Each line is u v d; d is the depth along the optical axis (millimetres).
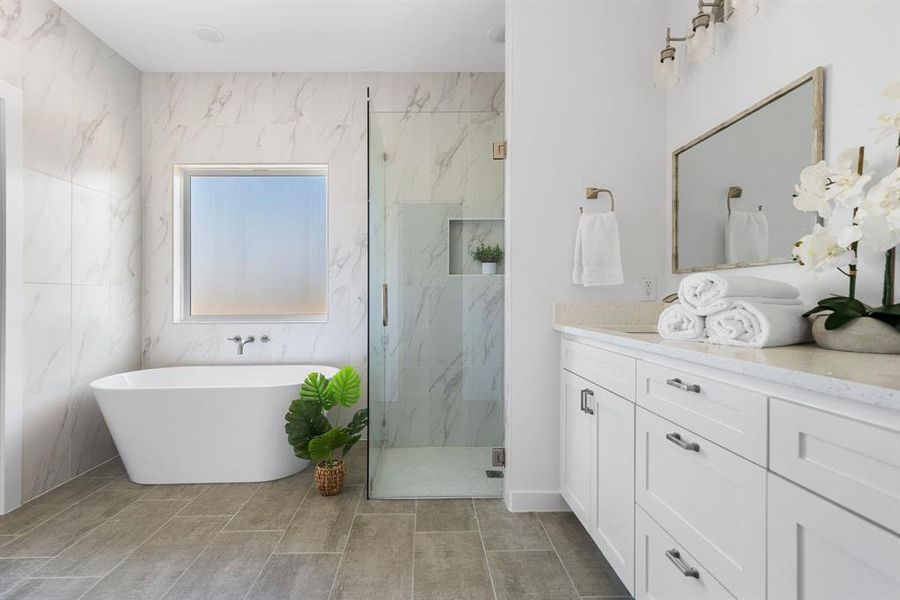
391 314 2445
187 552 1801
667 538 1179
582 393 1774
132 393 2400
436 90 3311
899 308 1019
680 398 1116
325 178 3529
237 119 3295
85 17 2629
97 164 2832
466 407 2457
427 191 2430
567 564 1718
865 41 1195
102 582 1606
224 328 3295
